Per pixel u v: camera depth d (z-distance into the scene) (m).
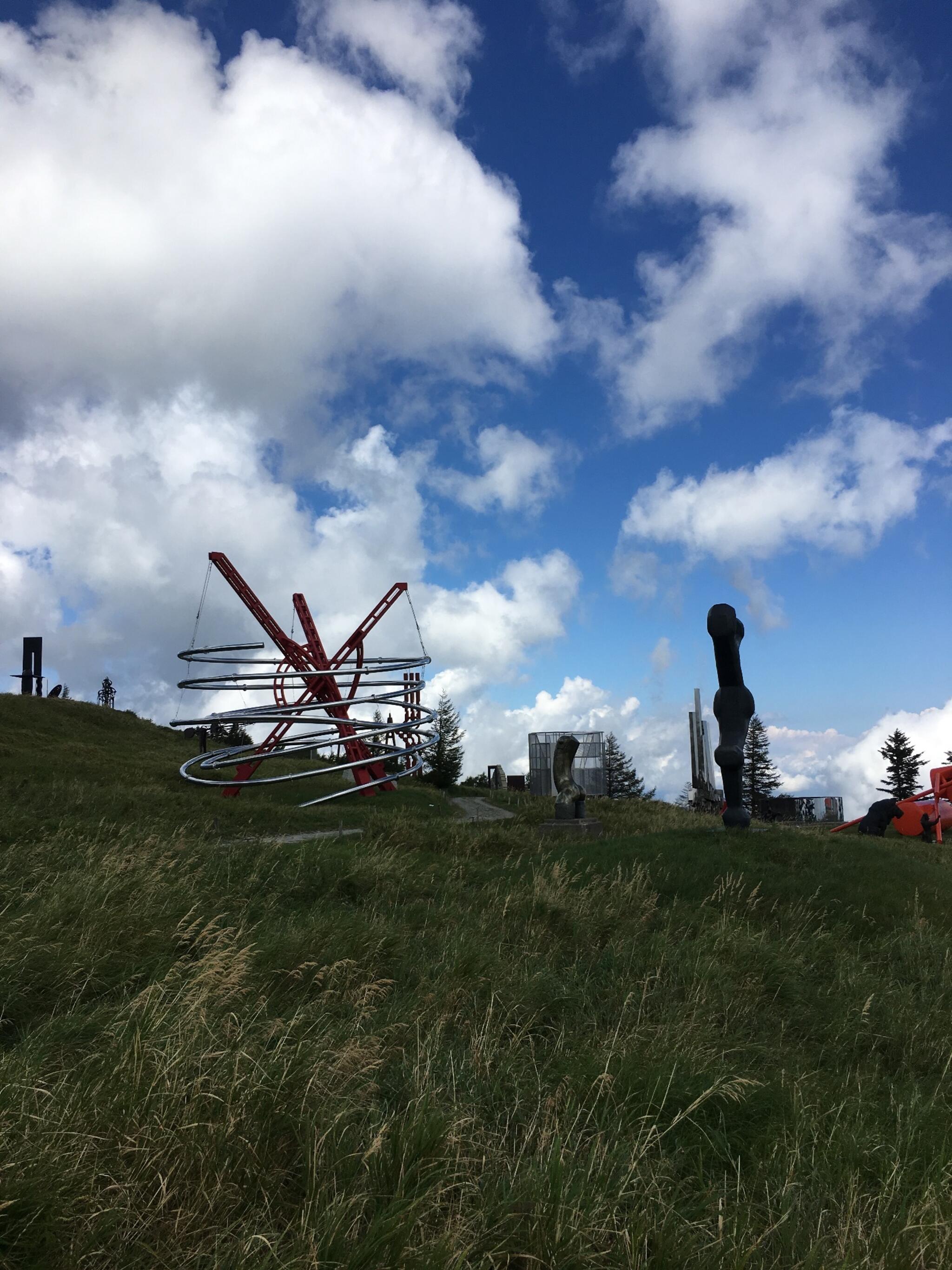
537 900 9.71
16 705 38.91
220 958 5.53
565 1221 3.32
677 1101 4.71
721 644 18.55
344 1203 3.19
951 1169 4.44
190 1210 3.12
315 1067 4.18
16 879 7.96
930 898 12.98
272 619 33.78
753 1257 3.53
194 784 29.11
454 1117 4.00
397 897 9.74
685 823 25.12
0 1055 4.04
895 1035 7.15
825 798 43.12
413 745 31.98
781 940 9.68
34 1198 2.86
